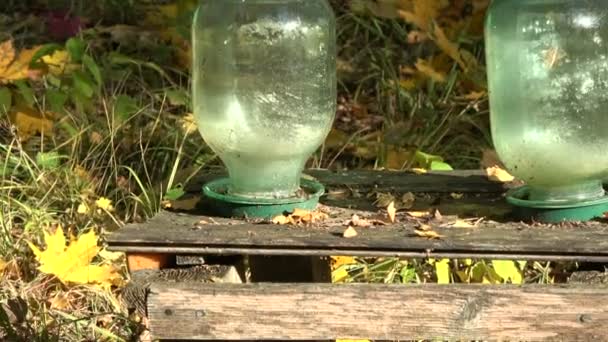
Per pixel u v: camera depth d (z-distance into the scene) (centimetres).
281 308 186
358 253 187
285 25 192
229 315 187
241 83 193
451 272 236
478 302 183
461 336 184
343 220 196
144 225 195
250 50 192
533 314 183
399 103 288
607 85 189
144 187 260
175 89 292
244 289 186
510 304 183
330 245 187
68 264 229
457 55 285
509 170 196
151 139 270
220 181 207
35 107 281
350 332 186
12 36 321
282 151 195
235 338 188
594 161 190
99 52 315
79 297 235
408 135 274
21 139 267
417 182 213
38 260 234
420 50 308
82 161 264
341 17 322
